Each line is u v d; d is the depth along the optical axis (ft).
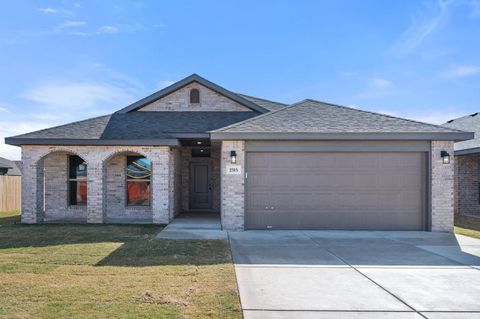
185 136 44.11
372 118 41.52
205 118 51.16
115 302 16.60
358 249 29.09
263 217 38.75
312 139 37.83
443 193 38.55
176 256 25.98
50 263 23.93
